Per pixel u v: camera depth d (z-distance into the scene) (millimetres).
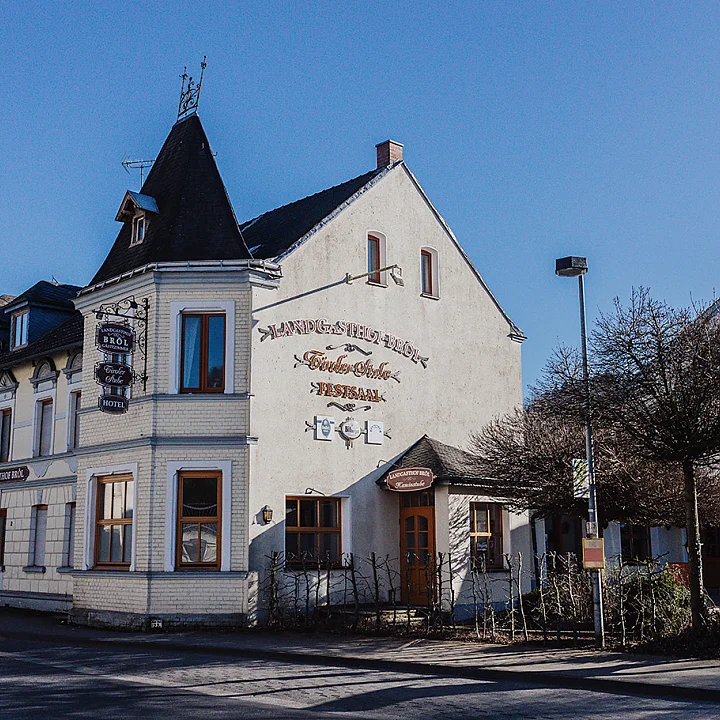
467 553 21469
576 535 26844
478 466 21391
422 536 21953
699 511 20672
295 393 20922
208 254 20734
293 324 21125
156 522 19484
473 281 25969
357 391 22266
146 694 11516
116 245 22875
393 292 23625
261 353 20359
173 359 20016
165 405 19891
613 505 19953
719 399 14867
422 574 21703
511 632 16844
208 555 19500
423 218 24828
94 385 21812
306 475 20828
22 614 23875
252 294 20359
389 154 25250
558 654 14750
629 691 12023
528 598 19547
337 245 22422
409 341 23766
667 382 15148
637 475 19312
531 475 20000
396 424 23031
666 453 15438
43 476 25609
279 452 20375
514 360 26766
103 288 21562
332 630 18250
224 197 21672
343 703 11117
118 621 19656
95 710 10320
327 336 21828
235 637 17641
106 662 14742
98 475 21078
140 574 19250
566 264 15953
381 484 22172
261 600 19406
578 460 15695
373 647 15914
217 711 10344
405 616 19547
